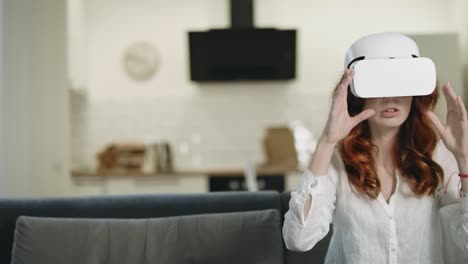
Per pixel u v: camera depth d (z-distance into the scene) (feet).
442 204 4.82
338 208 4.84
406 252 4.64
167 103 17.89
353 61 4.59
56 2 14.69
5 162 13.14
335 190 4.83
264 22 17.89
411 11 17.66
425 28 17.63
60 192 14.70
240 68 17.06
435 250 4.73
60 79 14.73
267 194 6.32
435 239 4.74
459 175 4.35
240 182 15.80
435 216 4.77
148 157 17.03
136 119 17.90
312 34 17.79
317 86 17.72
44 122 14.23
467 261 4.83
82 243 5.68
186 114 17.87
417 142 4.82
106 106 17.92
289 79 17.11
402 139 4.86
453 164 4.82
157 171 16.14
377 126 4.78
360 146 4.76
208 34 16.83
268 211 5.86
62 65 14.70
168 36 17.97
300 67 17.78
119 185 15.78
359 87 4.30
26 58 13.87
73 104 16.10
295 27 17.84
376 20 17.71
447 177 4.75
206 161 17.81
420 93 4.29
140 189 15.80
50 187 14.44
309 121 17.67
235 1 17.20
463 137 4.26
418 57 4.45
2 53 13.16
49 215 6.14
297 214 4.44
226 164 17.78
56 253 5.62
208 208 6.18
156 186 15.84
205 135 17.85
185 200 6.25
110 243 5.71
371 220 4.66
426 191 4.63
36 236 5.69
